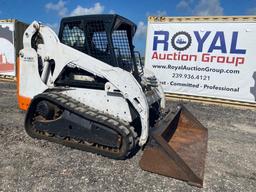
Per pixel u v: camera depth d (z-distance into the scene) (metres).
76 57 3.82
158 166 3.09
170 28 8.43
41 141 3.97
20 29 10.99
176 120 4.37
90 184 2.79
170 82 8.77
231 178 3.14
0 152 3.52
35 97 3.92
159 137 3.09
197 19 8.05
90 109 3.66
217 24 7.83
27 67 4.39
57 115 3.93
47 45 4.14
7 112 5.75
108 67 3.54
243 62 7.71
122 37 4.07
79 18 3.82
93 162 3.34
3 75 11.21
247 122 6.11
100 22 3.66
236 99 7.99
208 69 8.17
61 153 3.57
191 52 8.29
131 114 3.48
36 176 2.90
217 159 3.72
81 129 3.57
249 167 3.50
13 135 4.21
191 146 3.78
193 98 8.55
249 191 2.84
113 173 3.07
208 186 2.90
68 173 3.01
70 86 4.05
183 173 2.96
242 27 7.56
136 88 3.34
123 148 3.31
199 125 4.45
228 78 7.98
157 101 4.72
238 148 4.24
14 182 2.75
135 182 2.89
